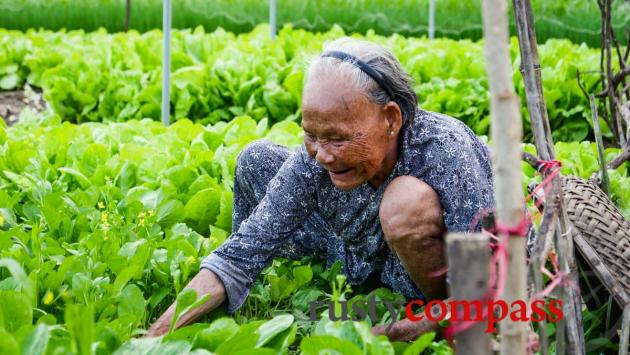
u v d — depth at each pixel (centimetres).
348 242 310
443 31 1298
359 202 289
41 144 471
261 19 1311
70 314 202
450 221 270
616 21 1245
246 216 351
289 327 258
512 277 180
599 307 298
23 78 848
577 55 824
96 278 296
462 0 1318
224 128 527
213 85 695
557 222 231
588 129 683
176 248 327
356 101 252
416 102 272
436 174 270
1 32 960
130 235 341
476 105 680
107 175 427
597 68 709
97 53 798
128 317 257
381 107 257
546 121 240
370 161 260
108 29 1240
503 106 172
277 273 337
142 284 315
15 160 448
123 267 306
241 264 289
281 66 768
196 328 248
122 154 452
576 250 283
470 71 748
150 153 454
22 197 408
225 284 286
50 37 954
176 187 420
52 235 348
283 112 686
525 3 233
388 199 268
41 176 425
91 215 363
